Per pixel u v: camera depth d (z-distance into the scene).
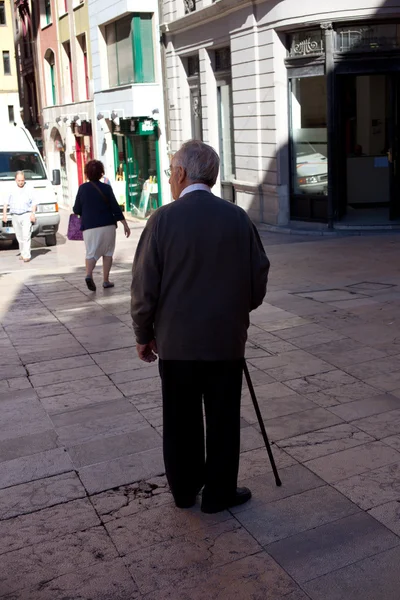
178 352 3.40
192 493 3.69
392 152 13.95
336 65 13.59
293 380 5.47
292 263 10.63
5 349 6.74
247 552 3.28
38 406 5.22
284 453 4.25
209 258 3.32
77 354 6.46
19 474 4.16
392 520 3.48
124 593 3.04
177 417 3.55
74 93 26.94
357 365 5.76
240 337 3.45
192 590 3.04
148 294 3.37
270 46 14.38
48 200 15.64
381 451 4.22
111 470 4.16
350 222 13.98
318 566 3.15
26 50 34.41
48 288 9.74
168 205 3.39
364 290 8.50
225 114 17.59
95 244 9.12
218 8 15.95
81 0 24.56
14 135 16.42
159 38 20.12
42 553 3.36
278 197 14.98
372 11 13.04
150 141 21.56
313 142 14.36
